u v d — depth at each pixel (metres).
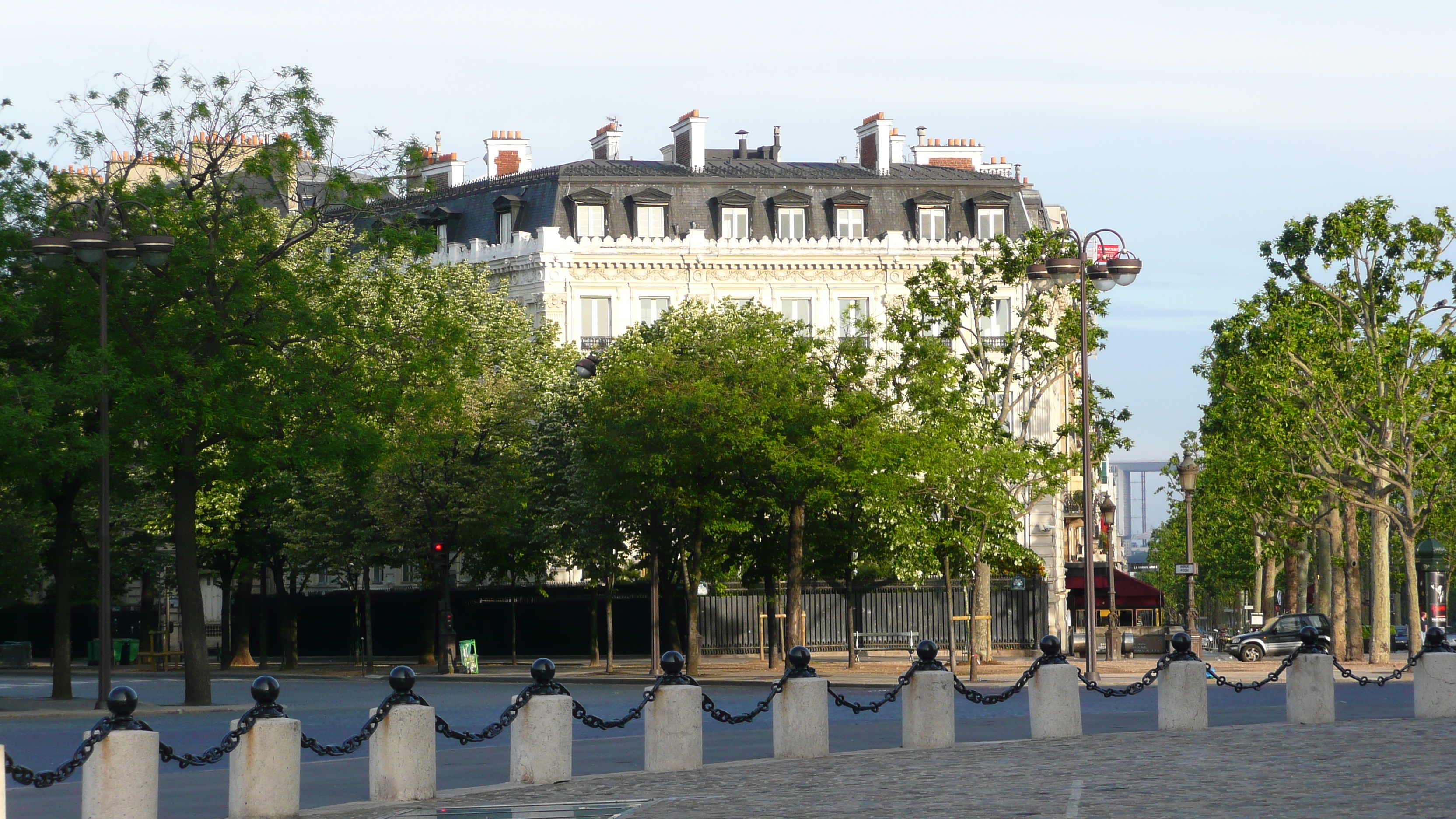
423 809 14.15
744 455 42.41
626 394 42.81
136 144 32.34
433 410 34.56
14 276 32.19
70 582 35.56
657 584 44.59
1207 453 48.31
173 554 57.62
